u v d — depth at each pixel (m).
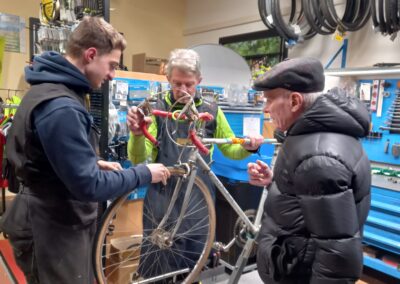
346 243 0.88
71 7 2.29
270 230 1.12
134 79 2.46
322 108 0.98
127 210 2.23
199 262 1.77
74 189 1.05
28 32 4.48
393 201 2.43
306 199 0.93
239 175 2.50
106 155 2.17
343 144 0.96
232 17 4.74
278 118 1.09
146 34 5.48
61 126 1.03
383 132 2.66
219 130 1.85
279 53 3.96
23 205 1.23
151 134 1.60
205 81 2.99
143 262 1.77
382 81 2.66
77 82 1.17
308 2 2.99
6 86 4.40
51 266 1.21
